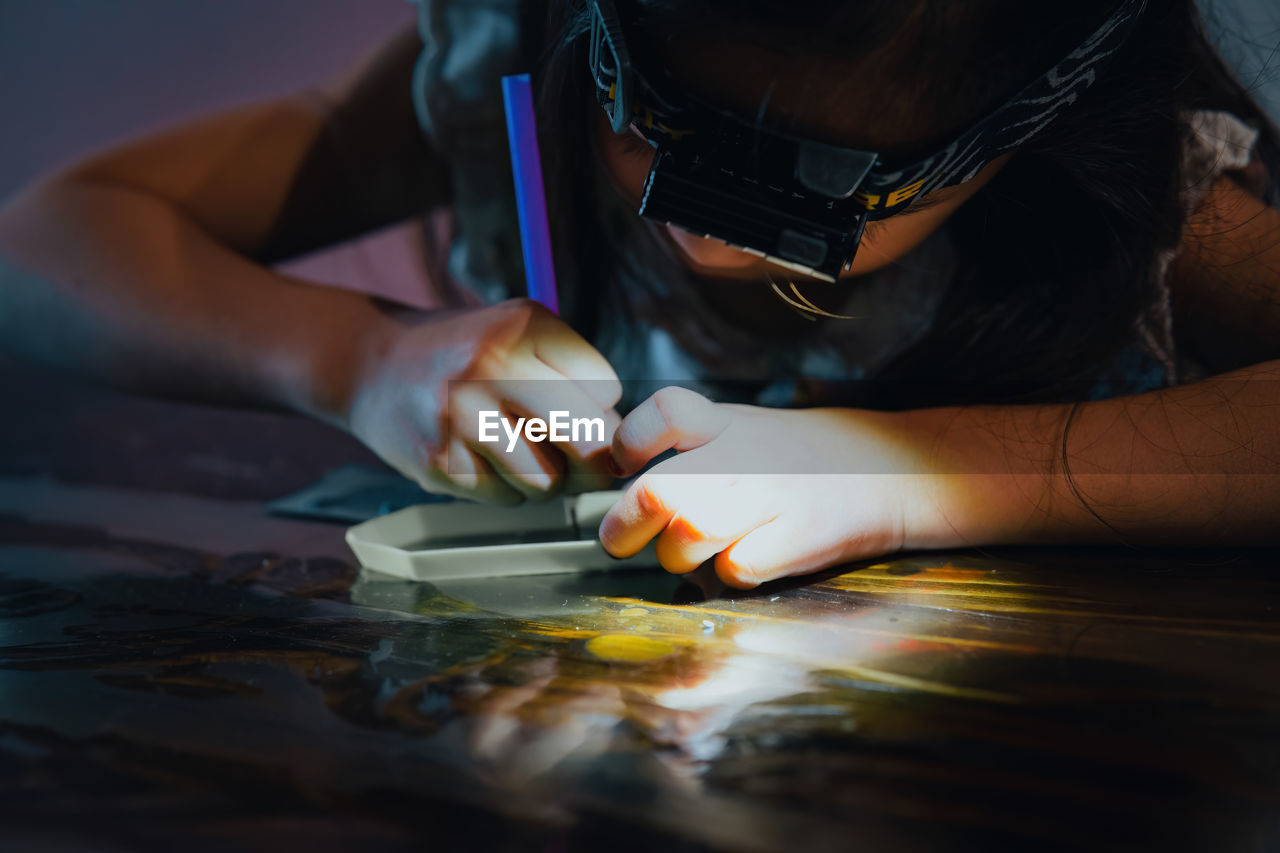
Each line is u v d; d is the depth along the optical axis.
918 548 0.65
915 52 0.44
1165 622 0.50
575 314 0.95
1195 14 0.69
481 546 0.63
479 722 0.39
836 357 1.01
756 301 0.97
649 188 0.48
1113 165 0.66
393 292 1.76
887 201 0.48
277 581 0.62
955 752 0.35
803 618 0.52
